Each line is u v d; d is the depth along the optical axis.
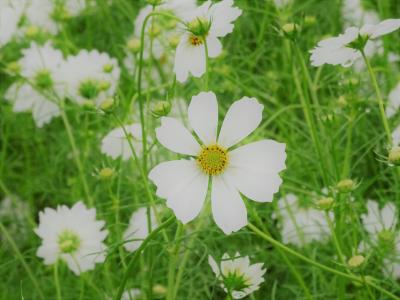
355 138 0.87
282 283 0.79
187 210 0.53
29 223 0.90
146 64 0.91
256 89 0.94
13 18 0.94
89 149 0.90
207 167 0.54
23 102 0.89
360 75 0.83
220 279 0.62
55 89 0.88
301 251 0.78
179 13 0.82
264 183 0.53
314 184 0.81
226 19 0.60
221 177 0.54
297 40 0.65
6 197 0.96
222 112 0.86
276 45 0.97
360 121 0.85
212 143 0.55
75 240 0.72
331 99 0.83
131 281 0.76
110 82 0.84
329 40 0.61
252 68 0.95
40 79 0.85
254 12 0.97
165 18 0.86
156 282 0.78
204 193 0.54
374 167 0.83
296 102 0.93
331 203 0.60
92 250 0.72
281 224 0.78
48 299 0.81
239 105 0.55
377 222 0.72
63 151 0.91
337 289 0.73
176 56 0.62
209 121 0.55
